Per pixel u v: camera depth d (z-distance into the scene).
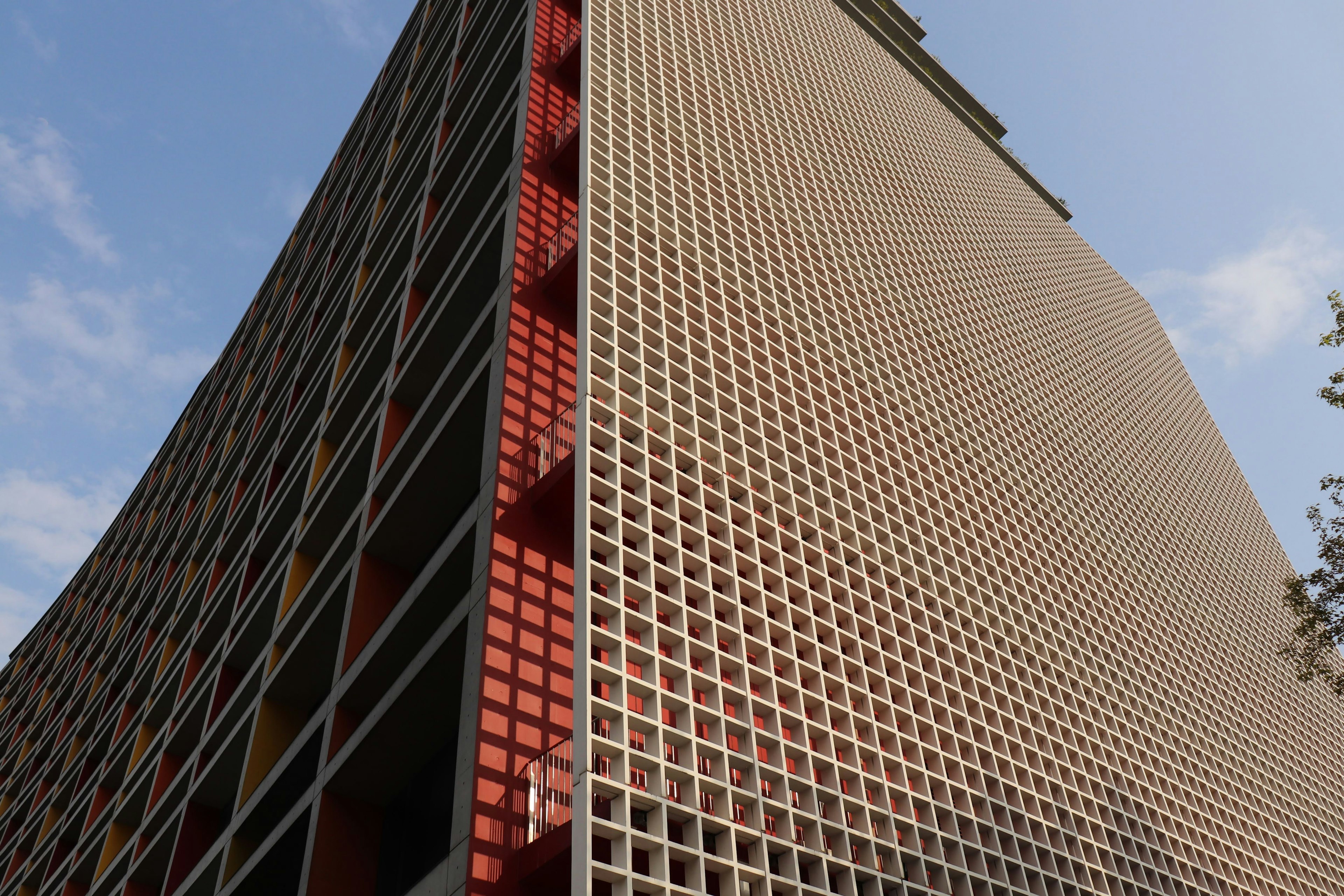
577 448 14.89
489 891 11.66
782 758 14.09
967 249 43.62
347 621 21.69
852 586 19.22
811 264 27.53
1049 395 39.66
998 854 16.95
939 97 73.25
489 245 22.97
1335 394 17.17
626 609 13.53
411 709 17.66
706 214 23.75
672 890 11.44
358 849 18.61
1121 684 27.09
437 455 20.95
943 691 18.97
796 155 33.16
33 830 44.53
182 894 24.39
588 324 16.58
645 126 24.12
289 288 53.69
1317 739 36.50
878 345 28.20
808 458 20.53
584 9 26.27
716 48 34.00
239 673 31.59
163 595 45.22
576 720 11.88
